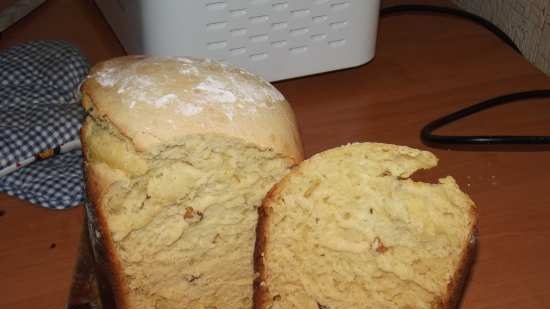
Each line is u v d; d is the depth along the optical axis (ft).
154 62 1.18
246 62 1.62
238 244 1.22
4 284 1.25
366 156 1.10
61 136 1.47
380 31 2.01
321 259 1.13
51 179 1.42
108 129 1.14
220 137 1.10
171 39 1.52
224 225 1.20
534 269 1.32
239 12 1.54
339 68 1.74
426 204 1.10
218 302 1.28
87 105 1.16
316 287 1.15
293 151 1.15
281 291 1.15
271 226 1.11
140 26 1.54
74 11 2.05
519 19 1.96
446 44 1.96
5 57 1.66
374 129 1.64
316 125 1.64
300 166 1.10
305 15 1.61
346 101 1.73
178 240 1.19
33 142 1.44
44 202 1.39
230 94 1.13
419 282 1.11
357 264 1.12
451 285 1.10
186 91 1.11
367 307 1.15
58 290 1.25
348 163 1.10
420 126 1.66
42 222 1.38
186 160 1.13
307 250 1.13
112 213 1.14
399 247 1.11
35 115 1.50
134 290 1.22
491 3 2.08
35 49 1.70
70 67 1.65
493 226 1.41
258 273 1.14
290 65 1.68
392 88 1.78
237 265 1.24
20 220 1.38
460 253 1.10
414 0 2.18
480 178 1.51
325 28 1.65
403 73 1.84
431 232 1.10
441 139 1.57
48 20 2.00
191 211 1.17
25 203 1.41
